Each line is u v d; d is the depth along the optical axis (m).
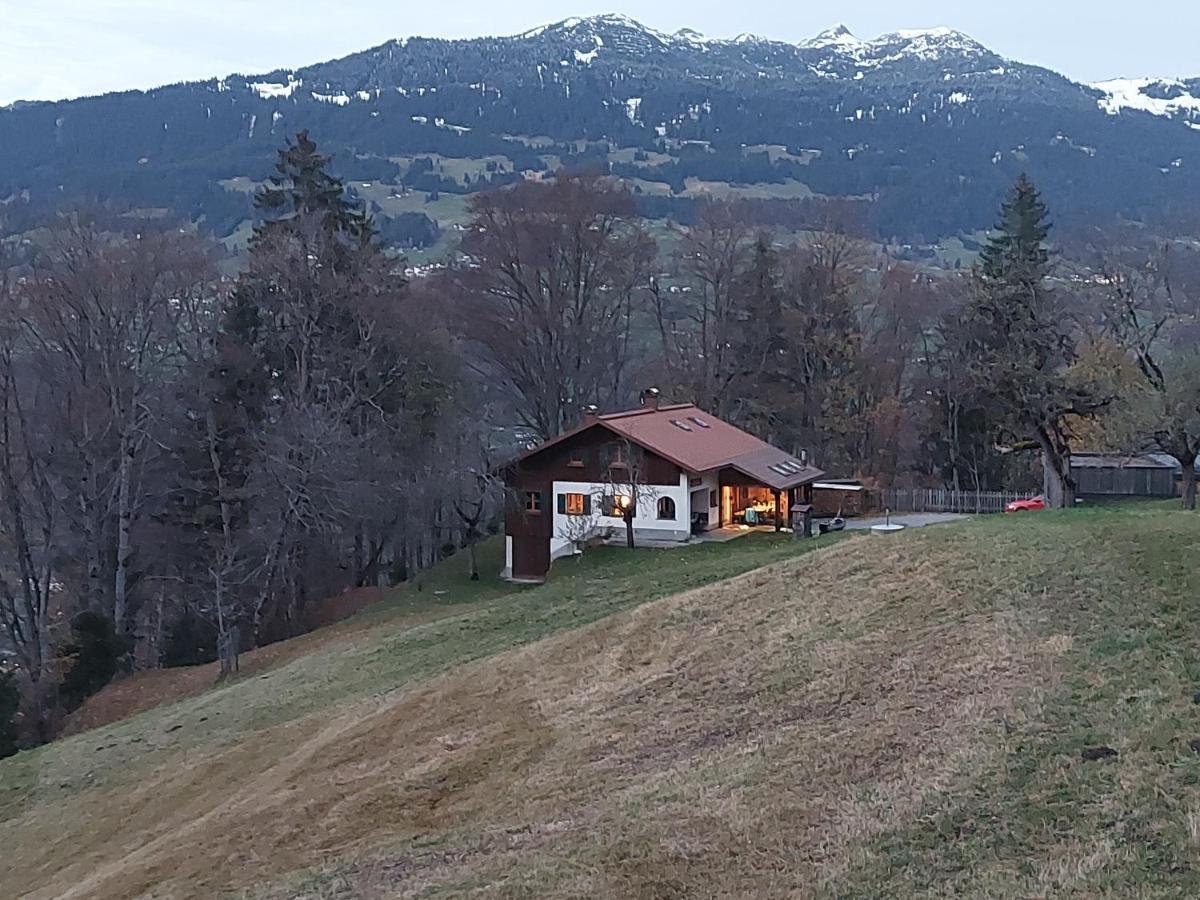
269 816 20.33
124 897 18.55
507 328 60.31
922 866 11.99
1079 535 24.98
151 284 47.75
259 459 49.66
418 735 23.14
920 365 73.81
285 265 51.50
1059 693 16.22
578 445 49.44
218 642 45.09
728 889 12.37
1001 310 45.53
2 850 24.67
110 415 47.97
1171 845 11.32
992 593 22.20
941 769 14.37
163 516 51.47
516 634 31.08
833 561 27.52
